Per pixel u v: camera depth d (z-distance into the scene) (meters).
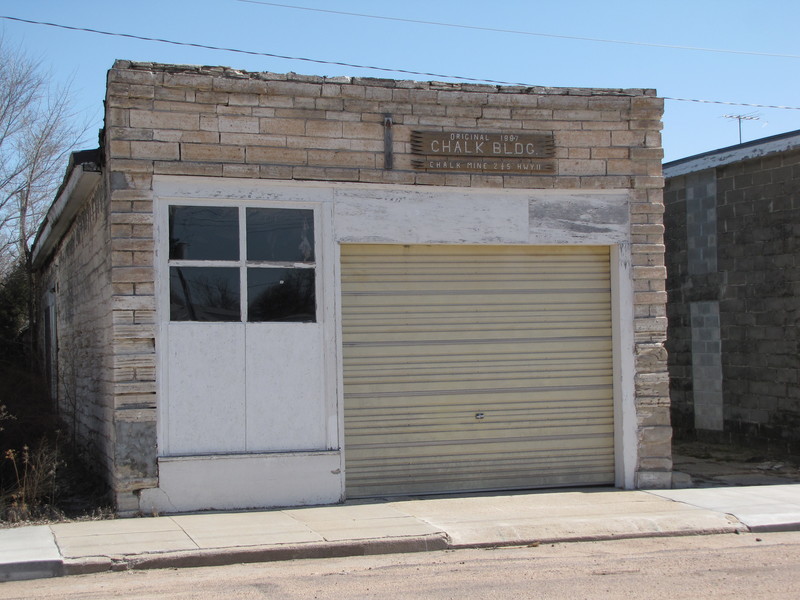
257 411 10.10
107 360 10.48
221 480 9.87
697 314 16.22
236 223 10.13
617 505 10.09
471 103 10.88
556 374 11.24
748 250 15.09
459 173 10.82
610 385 11.40
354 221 10.50
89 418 12.42
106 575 7.44
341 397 10.37
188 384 9.88
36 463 10.80
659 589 6.80
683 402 16.61
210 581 7.16
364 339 10.66
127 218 9.70
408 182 10.63
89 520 9.35
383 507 10.01
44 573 7.42
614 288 11.38
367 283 10.70
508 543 8.59
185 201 9.95
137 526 8.96
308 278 10.37
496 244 11.00
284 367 10.21
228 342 10.04
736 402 15.33
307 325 10.30
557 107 11.16
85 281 13.15
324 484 10.22
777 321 14.48
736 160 15.12
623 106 11.34
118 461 9.56
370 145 10.56
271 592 6.76
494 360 11.07
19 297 22.03
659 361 11.33
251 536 8.44
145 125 9.83
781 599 6.50
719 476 12.47
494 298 11.11
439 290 10.93
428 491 10.77
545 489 11.13
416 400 10.79
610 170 11.30
